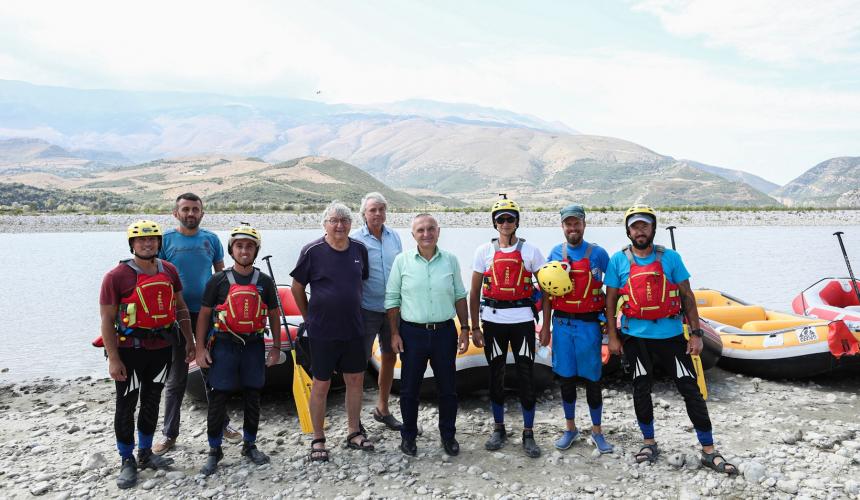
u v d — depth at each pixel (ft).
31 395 26.45
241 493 15.21
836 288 29.78
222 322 16.52
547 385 23.59
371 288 19.17
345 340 17.33
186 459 17.67
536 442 18.28
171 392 18.34
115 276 15.69
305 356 18.51
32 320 49.16
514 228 17.31
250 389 17.11
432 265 17.34
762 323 27.61
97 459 17.40
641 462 16.39
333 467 16.71
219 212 271.08
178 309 17.12
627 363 16.96
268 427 20.71
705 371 26.63
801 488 14.69
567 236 17.12
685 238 144.56
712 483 14.92
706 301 33.81
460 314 18.12
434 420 20.88
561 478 15.66
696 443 17.80
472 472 16.12
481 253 17.85
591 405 17.35
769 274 74.13
